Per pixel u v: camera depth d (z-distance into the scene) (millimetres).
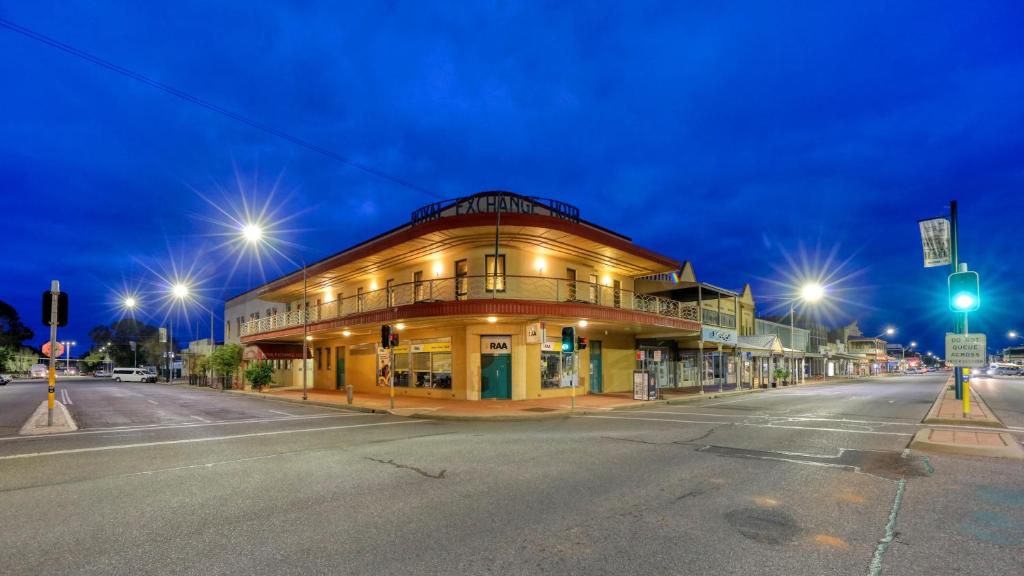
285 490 7305
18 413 19578
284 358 35594
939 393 28578
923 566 4508
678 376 36062
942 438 10414
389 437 12789
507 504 6461
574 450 10438
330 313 35219
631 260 26484
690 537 5242
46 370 86875
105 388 43625
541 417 17703
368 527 5633
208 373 56875
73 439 12680
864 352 86688
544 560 4676
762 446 10789
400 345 27828
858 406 20453
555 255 25125
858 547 4941
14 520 6004
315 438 12703
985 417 13953
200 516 6098
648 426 14641
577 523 5688
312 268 31344
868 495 6766
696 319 33344
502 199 24109
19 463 9469
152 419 17656
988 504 6312
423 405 21391
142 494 7145
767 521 5727
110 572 4516
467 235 22031
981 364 12336
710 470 8391
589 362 28062
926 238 17125
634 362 31422
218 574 4449
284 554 4883
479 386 23312
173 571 4523
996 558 4672
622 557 4730
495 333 23453
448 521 5805
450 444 11438
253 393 31953
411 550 4945
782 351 41719
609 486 7344
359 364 31750
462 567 4539
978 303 12406
